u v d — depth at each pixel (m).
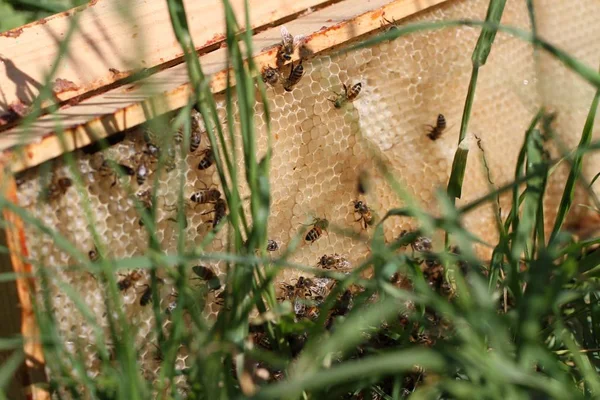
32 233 0.92
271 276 0.90
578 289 0.91
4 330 0.93
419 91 1.03
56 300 0.93
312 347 0.88
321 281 0.99
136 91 0.97
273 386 0.82
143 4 1.02
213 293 0.97
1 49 1.00
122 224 0.95
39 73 0.99
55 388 0.90
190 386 0.93
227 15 0.91
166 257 0.87
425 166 1.04
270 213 0.99
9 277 0.88
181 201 0.90
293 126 0.99
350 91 1.01
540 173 0.87
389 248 0.88
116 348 0.89
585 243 0.93
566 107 1.07
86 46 1.00
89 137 0.92
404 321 0.97
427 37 1.03
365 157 1.02
